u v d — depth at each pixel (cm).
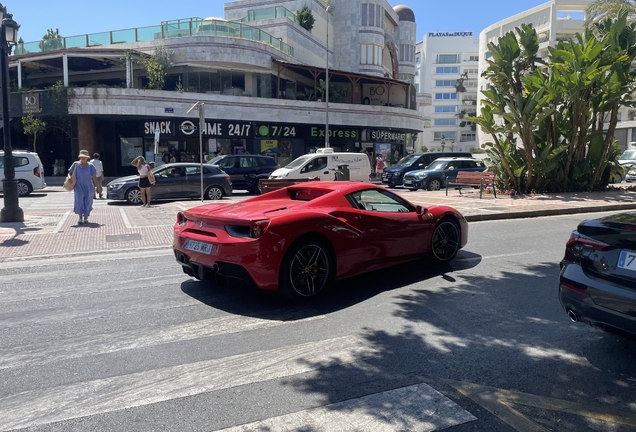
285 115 3306
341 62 4456
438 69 9825
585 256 406
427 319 512
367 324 499
